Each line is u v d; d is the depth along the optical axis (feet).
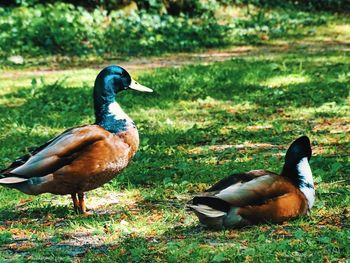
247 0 100.48
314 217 26.22
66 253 23.91
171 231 25.44
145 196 30.30
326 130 42.27
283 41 85.97
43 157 26.53
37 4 85.40
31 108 50.90
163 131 42.60
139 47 79.61
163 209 28.48
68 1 89.97
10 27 78.13
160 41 81.30
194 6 95.40
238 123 44.86
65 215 28.19
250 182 24.25
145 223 26.73
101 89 27.71
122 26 84.17
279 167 34.22
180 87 55.67
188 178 32.96
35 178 26.43
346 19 100.48
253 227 24.49
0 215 28.58
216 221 24.29
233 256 22.34
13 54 73.61
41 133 43.57
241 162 35.24
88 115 48.57
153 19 87.25
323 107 48.42
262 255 22.39
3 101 53.88
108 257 23.11
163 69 65.41
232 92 54.39
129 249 23.65
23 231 26.45
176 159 36.65
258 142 40.04
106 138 26.96
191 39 83.87
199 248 23.00
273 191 24.30
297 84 56.65
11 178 26.32
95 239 25.30
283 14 99.45
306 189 25.23
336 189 30.22
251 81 58.13
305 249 22.99
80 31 79.71
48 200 30.53
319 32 91.45
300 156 25.34
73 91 56.08
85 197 30.73
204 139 41.01
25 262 22.99
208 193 24.06
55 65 70.69
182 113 48.14
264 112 47.65
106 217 27.55
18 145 40.70
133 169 34.65
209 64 68.39
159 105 50.37
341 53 75.36
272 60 70.03
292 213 24.76
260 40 86.33
